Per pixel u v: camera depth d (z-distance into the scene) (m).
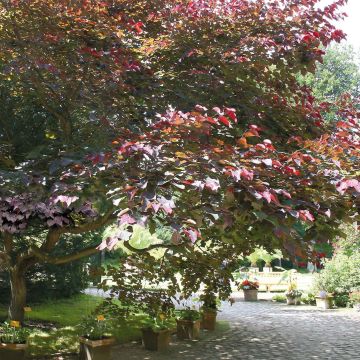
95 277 7.74
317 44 4.80
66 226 5.54
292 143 4.88
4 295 9.19
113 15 5.18
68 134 5.29
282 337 8.27
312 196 3.65
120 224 3.06
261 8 5.14
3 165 5.54
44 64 4.60
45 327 7.46
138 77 4.82
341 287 13.53
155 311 7.29
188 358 6.54
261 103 5.01
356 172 3.68
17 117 6.50
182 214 3.41
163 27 5.24
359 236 13.30
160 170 3.35
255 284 14.87
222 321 10.05
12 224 4.80
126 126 4.59
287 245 3.26
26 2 4.71
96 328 6.10
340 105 5.39
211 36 5.04
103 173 3.76
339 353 7.00
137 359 6.40
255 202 3.21
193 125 3.33
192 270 7.88
